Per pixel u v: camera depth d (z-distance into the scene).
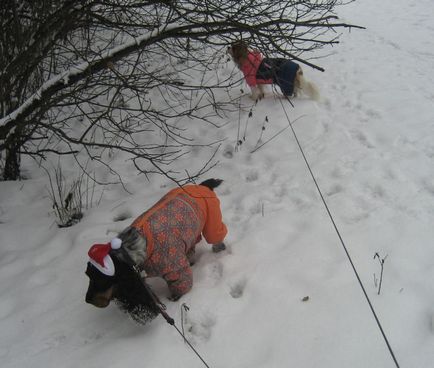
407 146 5.08
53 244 4.19
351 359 2.69
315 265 3.47
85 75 3.81
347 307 3.04
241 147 5.68
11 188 5.19
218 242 3.64
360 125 5.72
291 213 4.19
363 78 7.24
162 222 3.08
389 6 12.26
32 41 4.75
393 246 3.55
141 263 2.99
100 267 2.76
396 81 7.02
